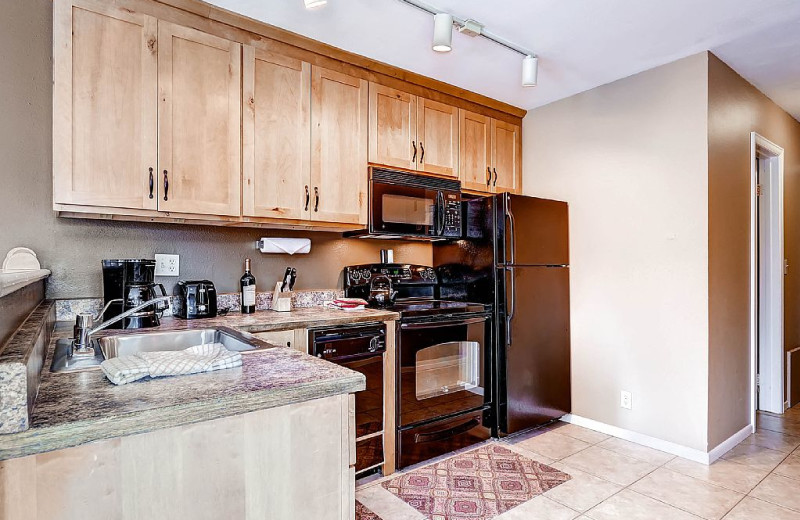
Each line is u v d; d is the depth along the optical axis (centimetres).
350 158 261
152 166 196
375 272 301
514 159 356
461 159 318
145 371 109
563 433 304
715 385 263
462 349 278
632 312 290
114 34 188
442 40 210
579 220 322
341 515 114
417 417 255
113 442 86
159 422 89
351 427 117
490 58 267
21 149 196
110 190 186
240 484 100
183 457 93
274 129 232
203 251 246
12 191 195
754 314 304
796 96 330
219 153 214
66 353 141
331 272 293
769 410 349
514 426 290
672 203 272
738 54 265
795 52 263
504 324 290
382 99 277
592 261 313
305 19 222
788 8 215
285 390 104
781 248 346
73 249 209
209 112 212
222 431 97
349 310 257
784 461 259
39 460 79
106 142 186
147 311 195
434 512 205
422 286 330
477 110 330
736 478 238
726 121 278
